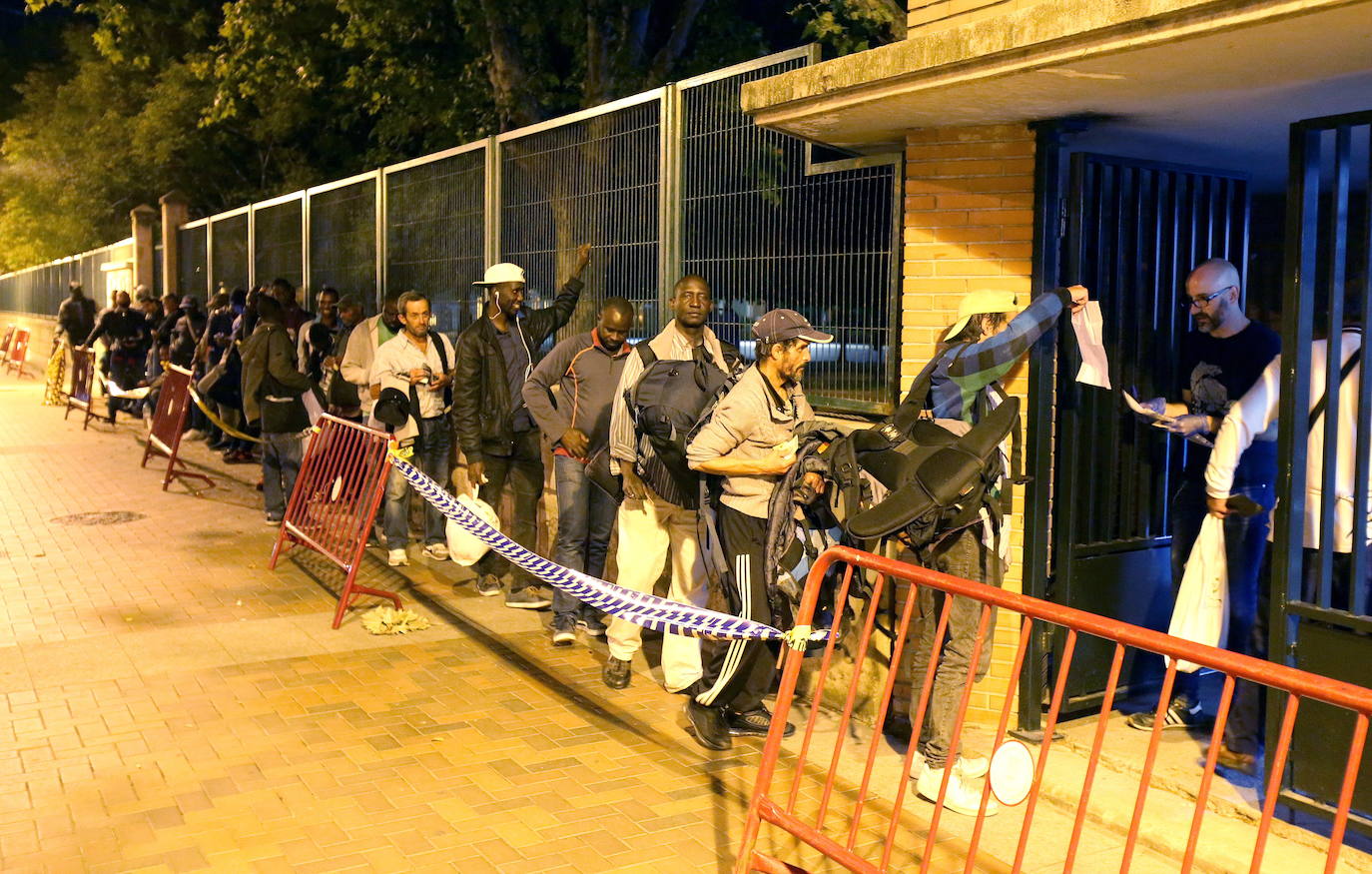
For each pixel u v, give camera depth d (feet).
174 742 16.48
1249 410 15.17
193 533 31.17
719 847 13.60
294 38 65.36
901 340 18.20
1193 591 15.75
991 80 13.88
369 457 23.82
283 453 31.19
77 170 118.52
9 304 124.36
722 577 16.43
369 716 17.69
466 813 14.35
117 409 57.21
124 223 115.75
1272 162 18.74
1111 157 17.51
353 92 68.95
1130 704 18.20
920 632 17.02
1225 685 8.42
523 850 13.41
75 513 33.96
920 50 14.35
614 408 18.52
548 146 27.07
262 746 16.39
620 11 51.01
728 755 16.47
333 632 22.07
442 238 32.42
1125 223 17.99
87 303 68.90
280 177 90.84
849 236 19.13
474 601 24.61
